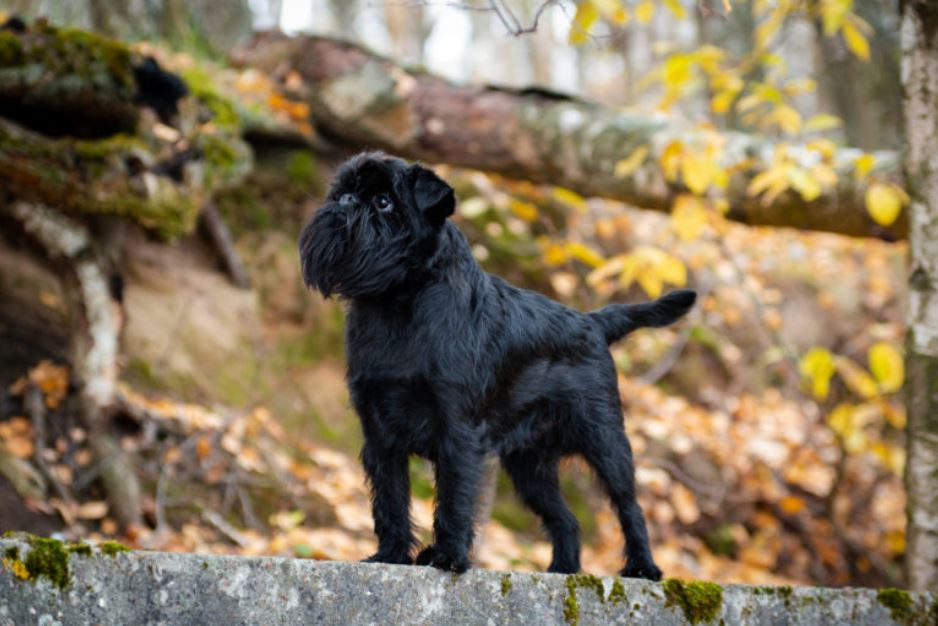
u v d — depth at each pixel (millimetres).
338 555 6445
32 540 2814
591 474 4535
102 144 6082
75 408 6652
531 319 4234
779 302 10312
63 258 6492
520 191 9656
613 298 9656
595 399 4398
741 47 13742
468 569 3523
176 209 6441
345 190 3988
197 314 7801
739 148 7277
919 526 5066
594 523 8227
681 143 6309
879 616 4250
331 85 8539
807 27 14477
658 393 9195
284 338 8195
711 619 3879
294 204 8805
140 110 6484
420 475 7910
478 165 8414
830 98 14805
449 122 8336
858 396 9922
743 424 9438
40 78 5930
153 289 7758
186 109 6773
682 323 9773
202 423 7086
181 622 2955
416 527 4074
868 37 14055
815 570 8820
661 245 9805
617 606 3729
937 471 5039
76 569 2836
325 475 7453
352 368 3973
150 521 6516
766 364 9898
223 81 8273
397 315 3889
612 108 8164
